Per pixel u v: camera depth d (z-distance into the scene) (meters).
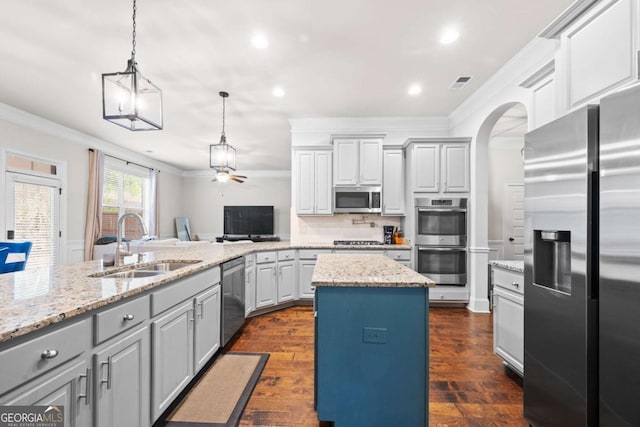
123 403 1.32
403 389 1.54
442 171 3.90
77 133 4.99
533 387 1.57
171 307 1.71
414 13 2.14
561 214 1.36
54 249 4.61
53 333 1.00
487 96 3.39
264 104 3.86
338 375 1.55
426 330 1.54
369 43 2.51
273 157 7.22
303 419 1.71
